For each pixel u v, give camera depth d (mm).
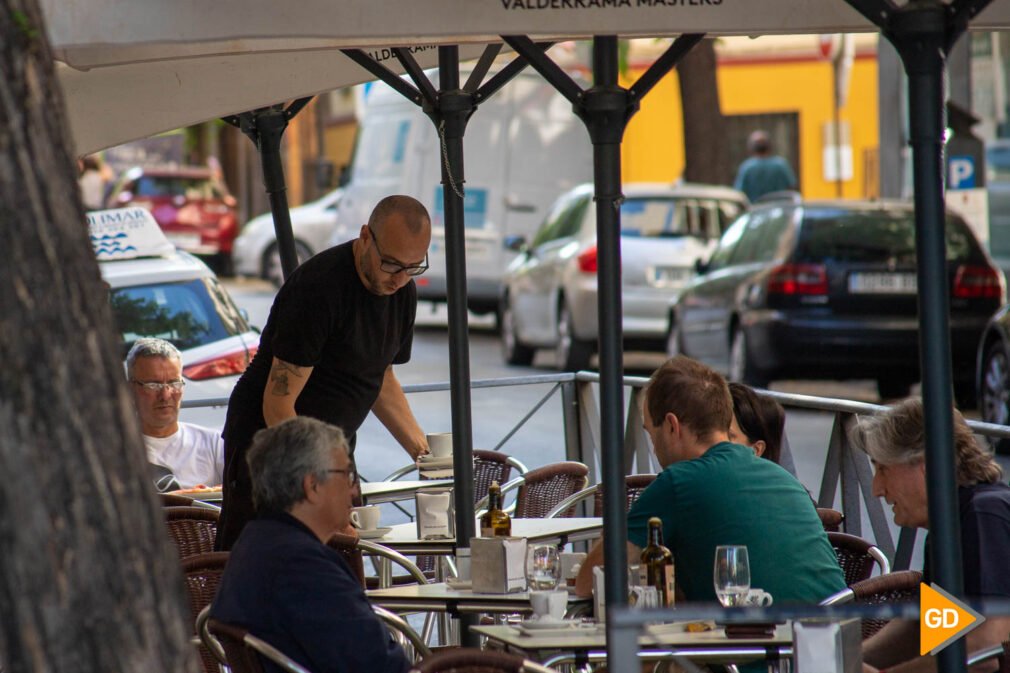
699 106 68812
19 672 7941
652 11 12609
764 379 47531
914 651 15383
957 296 47156
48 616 7977
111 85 21422
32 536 7949
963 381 47969
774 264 47062
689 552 15992
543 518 21578
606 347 13344
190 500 21344
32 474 7957
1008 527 14383
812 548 16047
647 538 15969
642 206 57781
